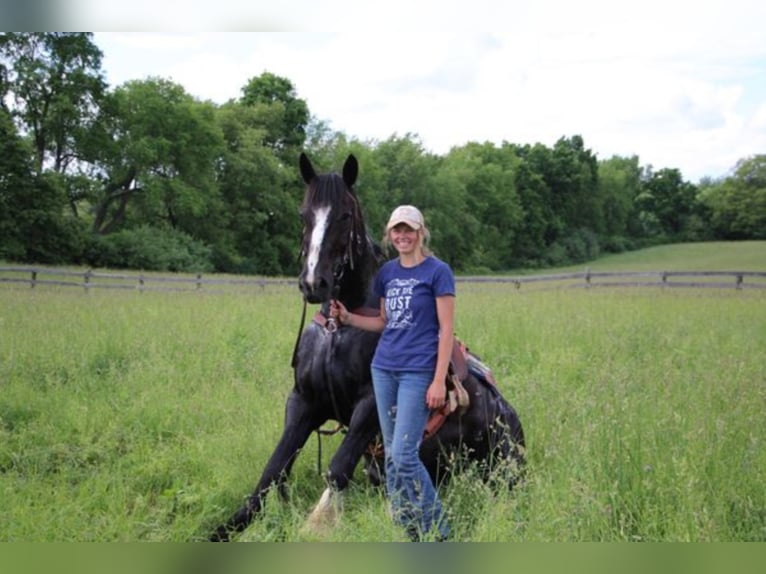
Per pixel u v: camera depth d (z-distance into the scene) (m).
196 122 47.88
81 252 40.03
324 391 4.22
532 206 89.00
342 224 3.95
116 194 47.69
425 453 4.50
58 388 6.71
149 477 4.78
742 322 12.43
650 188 109.31
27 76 41.38
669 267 69.69
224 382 7.00
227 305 13.25
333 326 4.12
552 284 24.66
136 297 15.86
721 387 5.87
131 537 3.79
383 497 4.33
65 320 10.22
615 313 12.80
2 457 5.16
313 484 4.81
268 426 5.41
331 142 59.88
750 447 4.31
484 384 4.71
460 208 71.81
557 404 5.52
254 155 51.97
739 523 3.77
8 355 7.82
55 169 45.00
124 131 46.72
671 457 4.16
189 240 45.31
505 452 4.60
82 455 5.15
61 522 3.81
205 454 5.02
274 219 54.84
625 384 5.79
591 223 100.56
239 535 3.95
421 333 3.78
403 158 67.62
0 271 21.50
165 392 6.57
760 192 101.75
